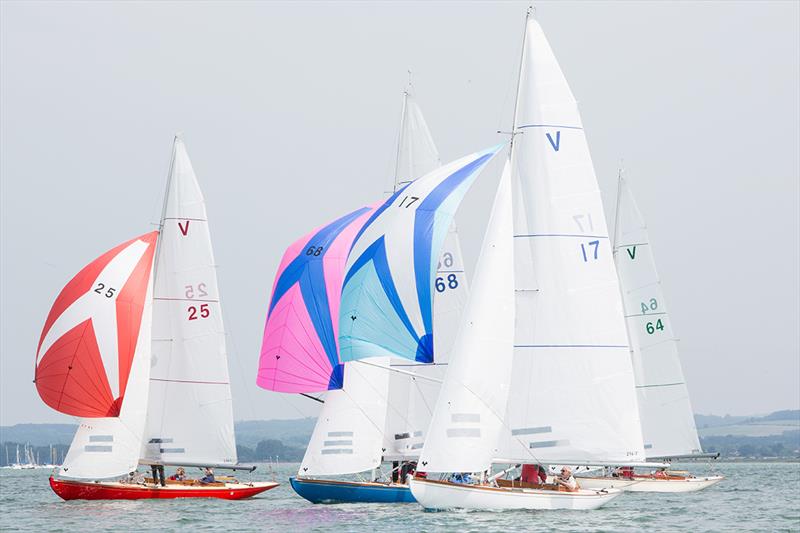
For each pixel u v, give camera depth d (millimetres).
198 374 163375
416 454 148625
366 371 146000
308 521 128500
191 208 164625
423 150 155875
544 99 126250
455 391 120875
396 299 135250
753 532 125312
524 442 123562
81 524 132250
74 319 151875
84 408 152000
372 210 153875
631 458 124875
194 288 164000
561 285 124875
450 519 120938
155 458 161000
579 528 114938
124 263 156125
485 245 123250
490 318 121750
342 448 144625
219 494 161750
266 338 149500
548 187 125438
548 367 124125
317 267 148125
